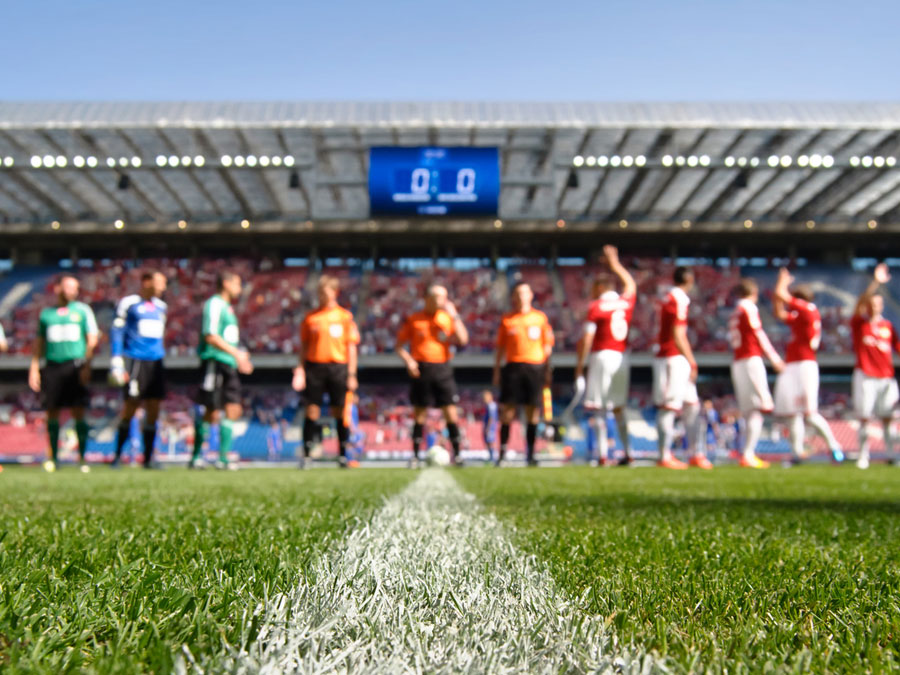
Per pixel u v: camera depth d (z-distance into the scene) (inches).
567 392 1168.8
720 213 1226.0
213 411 360.2
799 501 136.4
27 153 1018.1
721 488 179.6
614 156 1050.7
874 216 1228.5
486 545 67.5
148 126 958.4
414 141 1042.7
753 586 50.0
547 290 1277.1
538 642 32.4
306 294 1269.7
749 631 35.8
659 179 1099.9
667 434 369.1
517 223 1187.9
